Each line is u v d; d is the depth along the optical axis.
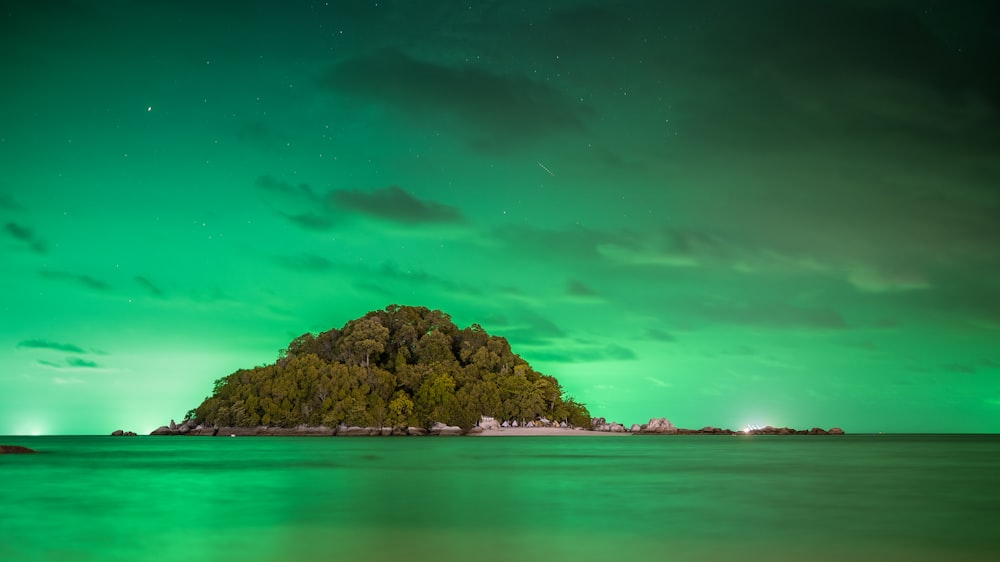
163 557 20.25
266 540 22.81
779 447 113.56
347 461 68.69
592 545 21.84
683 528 24.95
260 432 173.38
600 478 47.31
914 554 20.45
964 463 66.88
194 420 191.12
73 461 69.69
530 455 81.25
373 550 21.12
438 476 48.97
